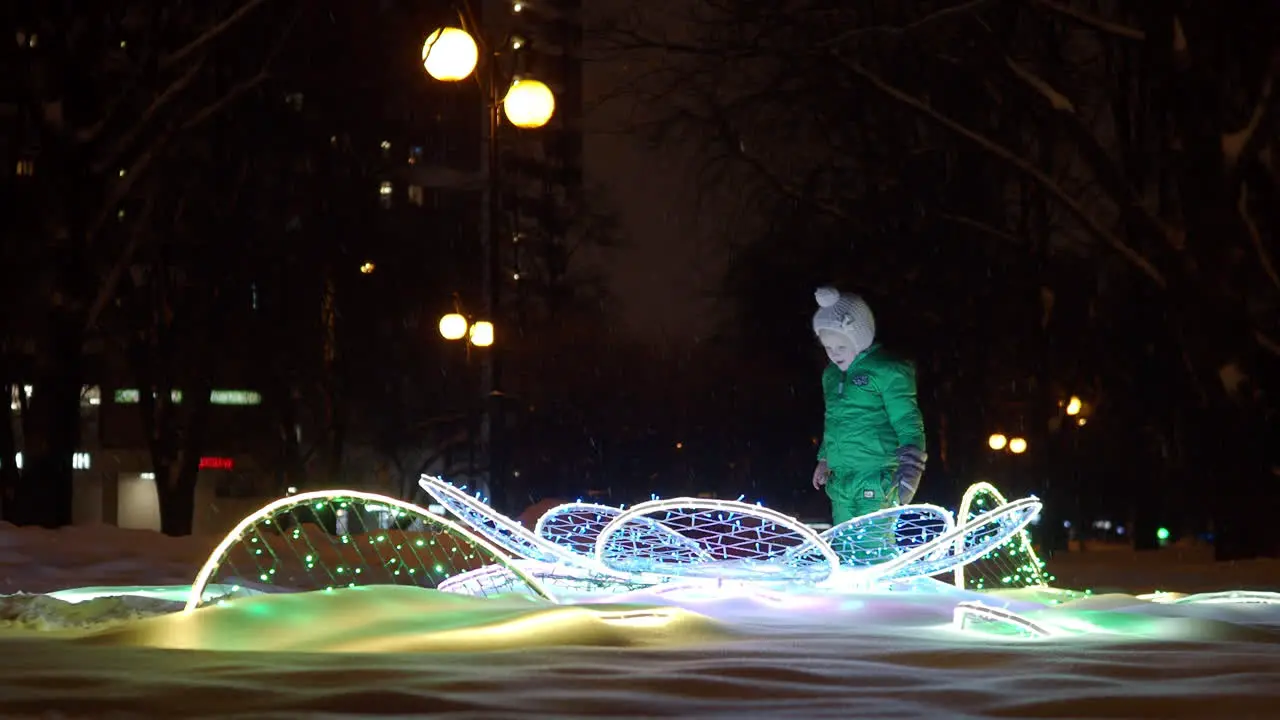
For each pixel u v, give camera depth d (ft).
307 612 22.95
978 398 130.11
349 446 180.04
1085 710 14.66
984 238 107.86
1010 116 86.02
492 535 31.12
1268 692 15.47
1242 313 72.90
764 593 30.04
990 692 15.70
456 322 81.46
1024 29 80.48
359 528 125.80
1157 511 139.23
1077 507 138.21
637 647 20.88
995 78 80.38
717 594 30.25
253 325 118.32
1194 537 179.83
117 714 14.16
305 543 55.57
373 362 145.69
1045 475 107.14
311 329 121.39
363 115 110.01
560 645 20.86
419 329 158.71
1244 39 71.00
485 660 18.62
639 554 33.17
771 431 197.98
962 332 118.21
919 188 102.83
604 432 218.18
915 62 84.69
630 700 15.08
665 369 224.12
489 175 75.31
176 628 22.07
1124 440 149.38
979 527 31.48
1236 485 73.77
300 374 127.75
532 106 57.62
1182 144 73.26
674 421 219.00
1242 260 73.05
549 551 30.68
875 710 14.65
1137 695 15.16
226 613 22.57
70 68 75.97
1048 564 79.46
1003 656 18.90
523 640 20.99
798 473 194.59
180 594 31.37
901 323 116.06
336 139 114.73
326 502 25.98
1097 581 55.88
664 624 22.36
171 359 115.75
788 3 79.82
